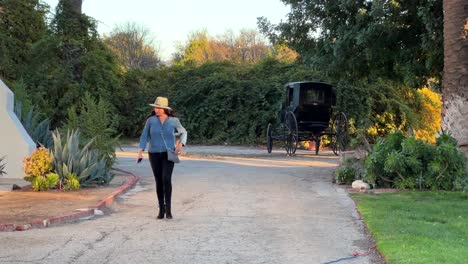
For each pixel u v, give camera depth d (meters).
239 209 10.80
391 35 16.61
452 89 14.11
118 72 37.34
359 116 32.53
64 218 9.40
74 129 16.23
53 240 8.06
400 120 34.09
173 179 15.49
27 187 12.91
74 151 13.19
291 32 19.25
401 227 8.64
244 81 35.25
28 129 15.44
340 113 26.56
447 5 14.12
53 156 12.98
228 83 35.47
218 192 13.05
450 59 14.11
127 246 7.78
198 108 35.69
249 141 34.22
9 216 9.41
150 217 9.91
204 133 35.59
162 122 9.72
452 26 13.98
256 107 34.47
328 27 18.16
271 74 36.59
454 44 13.99
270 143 27.66
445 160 13.04
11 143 14.29
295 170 18.44
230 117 35.03
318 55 18.66
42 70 32.53
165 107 9.66
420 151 13.30
